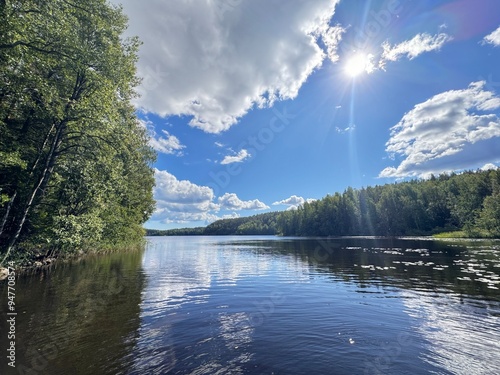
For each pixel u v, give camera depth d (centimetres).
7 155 1609
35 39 1541
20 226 1839
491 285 1484
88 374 618
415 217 8956
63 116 1814
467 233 6906
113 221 3344
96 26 1970
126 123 2491
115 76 2014
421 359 683
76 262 2780
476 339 801
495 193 6975
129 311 1111
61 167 2222
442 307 1115
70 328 912
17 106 1931
